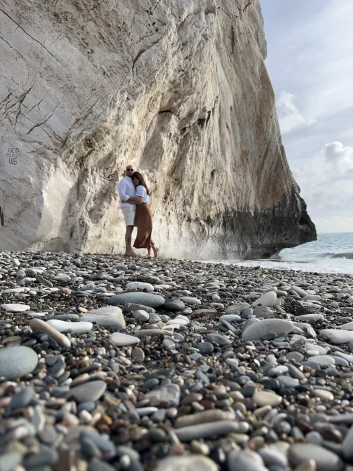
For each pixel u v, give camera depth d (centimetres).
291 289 497
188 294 413
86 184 924
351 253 2175
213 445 124
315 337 290
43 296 353
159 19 1034
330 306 417
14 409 129
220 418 141
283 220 2353
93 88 906
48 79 867
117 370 191
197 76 1227
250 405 159
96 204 968
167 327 276
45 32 873
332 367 221
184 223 1495
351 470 119
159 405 154
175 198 1398
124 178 879
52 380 170
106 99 918
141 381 181
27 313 282
